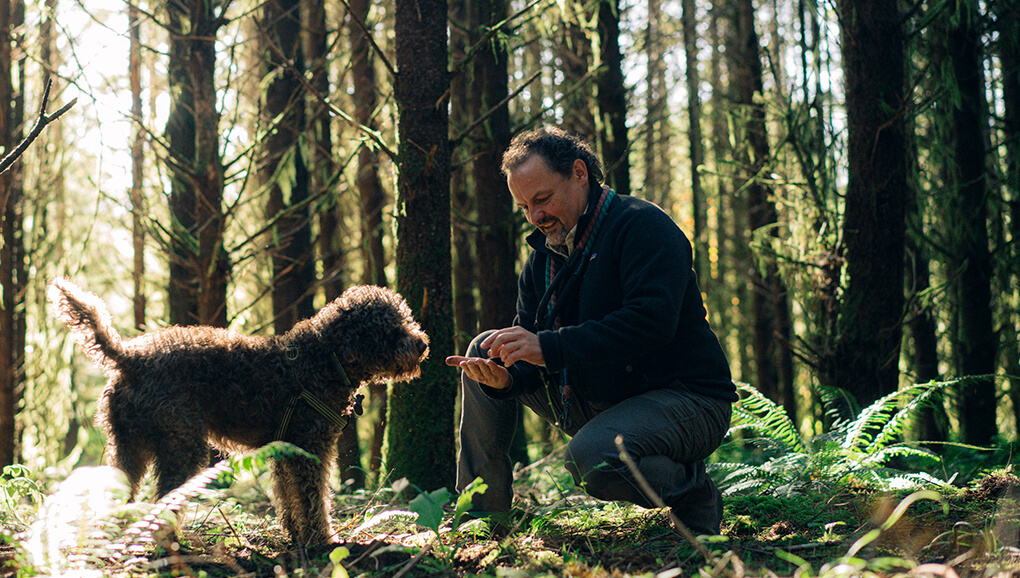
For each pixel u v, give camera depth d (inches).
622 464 112.9
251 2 267.0
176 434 112.1
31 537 96.7
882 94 220.8
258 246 286.8
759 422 187.8
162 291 327.3
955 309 301.6
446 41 189.8
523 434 263.3
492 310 267.3
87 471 94.7
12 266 263.7
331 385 123.7
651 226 120.7
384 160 274.2
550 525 135.9
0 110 251.0
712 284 609.9
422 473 178.5
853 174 224.5
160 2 246.5
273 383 119.2
